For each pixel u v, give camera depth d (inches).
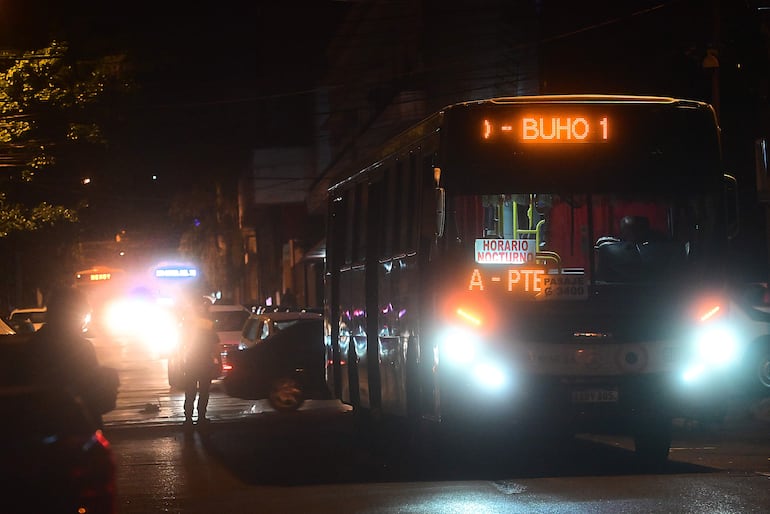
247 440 2162.9
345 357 2212.1
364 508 1314.0
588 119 1555.1
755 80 3752.5
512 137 1550.2
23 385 870.4
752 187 3740.2
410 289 1733.5
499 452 1836.9
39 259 6407.5
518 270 1539.1
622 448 1859.0
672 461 1675.7
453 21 4677.7
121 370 4606.3
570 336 1531.7
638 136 1561.3
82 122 3858.3
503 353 1529.3
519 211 1547.7
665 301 1546.5
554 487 1425.9
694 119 1571.1
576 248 1545.3
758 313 2454.5
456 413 1539.1
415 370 1717.5
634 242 1550.2
